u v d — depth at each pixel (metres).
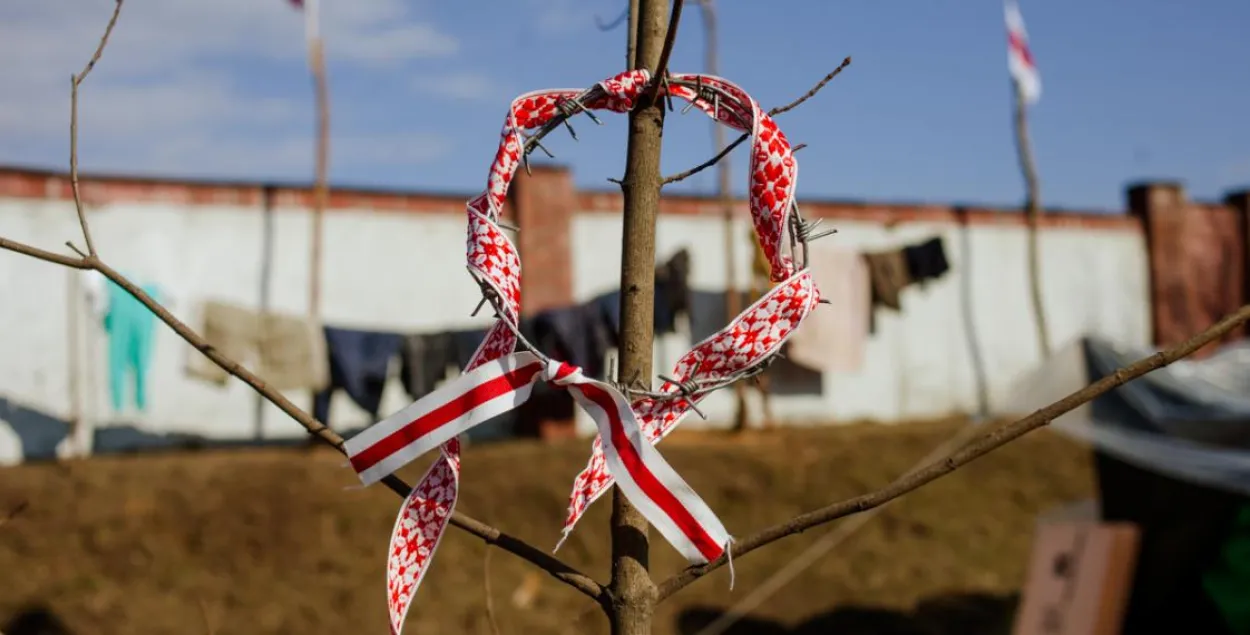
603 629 8.70
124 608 8.66
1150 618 6.64
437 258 13.55
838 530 10.38
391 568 1.54
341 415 12.91
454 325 13.53
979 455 1.62
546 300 13.77
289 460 11.20
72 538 9.44
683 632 8.52
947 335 16.34
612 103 1.69
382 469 1.53
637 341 1.64
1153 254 17.94
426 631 8.46
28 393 11.59
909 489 1.61
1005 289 16.88
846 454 12.20
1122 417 6.85
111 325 11.64
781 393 15.09
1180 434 6.51
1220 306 18.58
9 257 11.62
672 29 1.59
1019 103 14.99
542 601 9.00
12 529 9.41
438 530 1.55
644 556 1.67
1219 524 6.34
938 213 16.50
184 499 10.04
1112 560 5.38
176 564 9.30
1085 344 6.98
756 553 9.92
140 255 12.12
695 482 11.23
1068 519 7.86
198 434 12.17
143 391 11.63
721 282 14.78
